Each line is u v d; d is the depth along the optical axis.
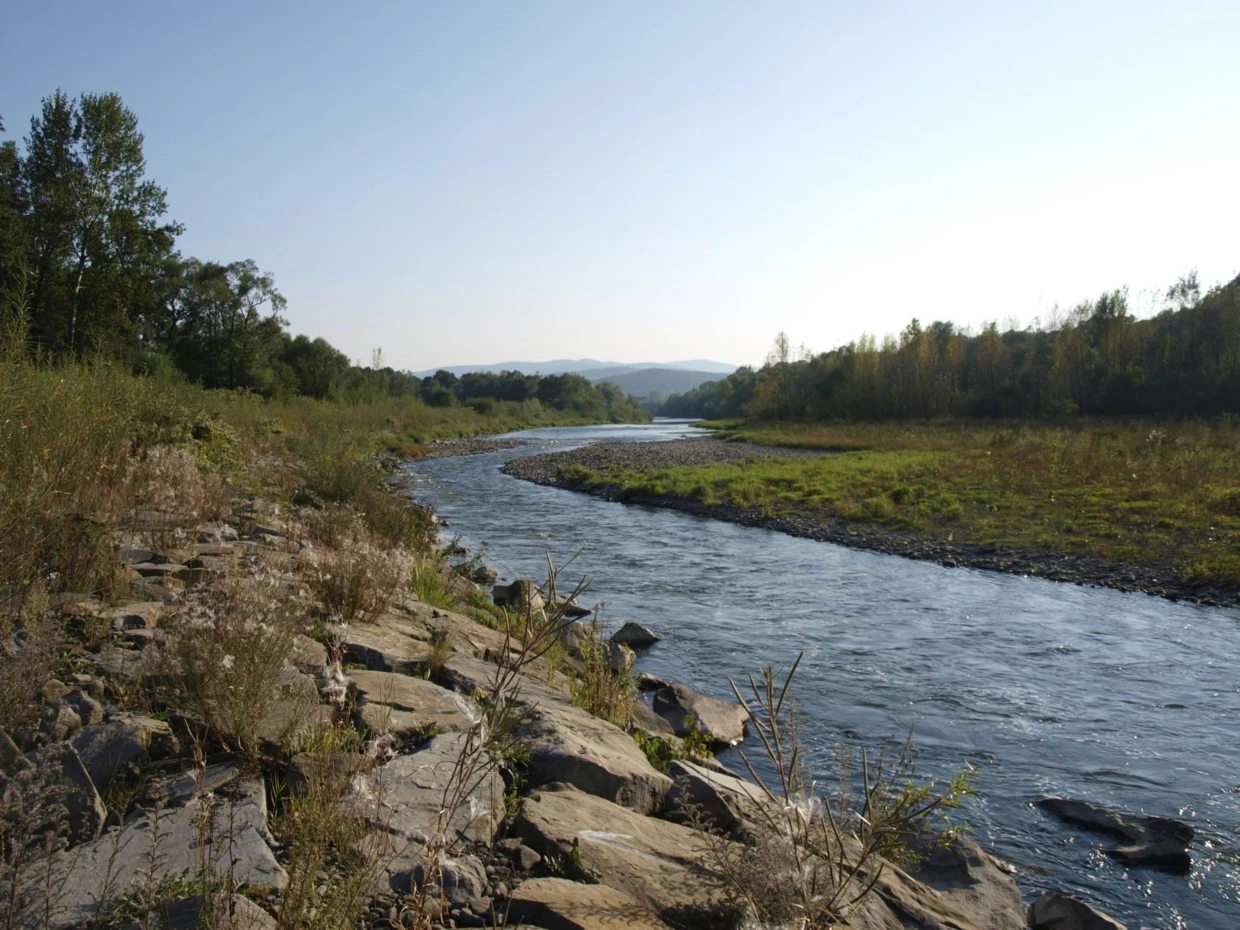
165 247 31.50
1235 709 8.10
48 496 5.98
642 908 3.15
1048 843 5.55
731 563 15.61
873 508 20.38
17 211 26.91
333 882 2.72
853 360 76.62
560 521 20.95
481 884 3.18
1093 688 8.70
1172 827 5.59
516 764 4.45
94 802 3.16
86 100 28.14
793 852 2.88
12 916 2.38
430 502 24.55
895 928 3.56
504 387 140.25
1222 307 49.78
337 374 67.56
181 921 2.55
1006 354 63.28
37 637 4.10
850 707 8.04
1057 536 17.22
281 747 3.84
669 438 64.12
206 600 4.75
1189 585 13.49
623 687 6.94
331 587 6.61
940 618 11.60
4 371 7.25
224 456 14.59
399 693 5.00
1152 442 29.17
